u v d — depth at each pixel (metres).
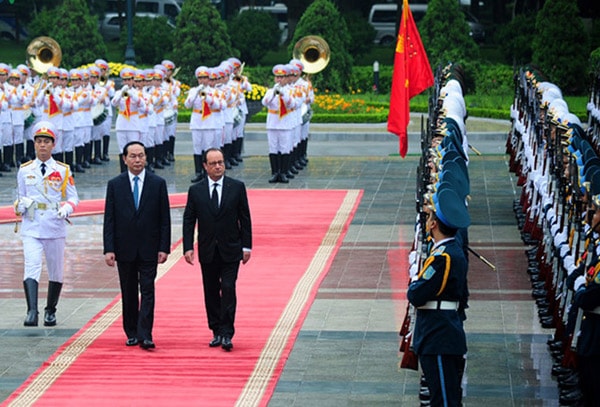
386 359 22.58
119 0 98.12
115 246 23.56
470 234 35.44
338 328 24.91
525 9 92.00
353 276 30.02
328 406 19.86
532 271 29.02
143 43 94.69
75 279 30.02
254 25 95.44
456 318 17.73
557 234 23.27
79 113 50.31
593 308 18.02
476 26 105.50
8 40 109.25
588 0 93.94
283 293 28.06
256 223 37.72
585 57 75.38
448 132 24.81
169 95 52.28
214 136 47.91
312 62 52.34
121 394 20.52
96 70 51.75
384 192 44.16
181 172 50.25
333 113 69.19
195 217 23.61
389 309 26.52
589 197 19.64
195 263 31.88
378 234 35.78
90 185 46.22
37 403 20.03
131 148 23.47
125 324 23.86
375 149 58.00
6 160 50.44
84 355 22.97
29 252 25.30
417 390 20.70
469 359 22.50
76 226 37.34
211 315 23.75
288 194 43.81
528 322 25.25
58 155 49.69
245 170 50.75
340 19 84.94
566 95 76.44
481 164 51.75
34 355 23.09
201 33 85.56
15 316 26.27
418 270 20.02
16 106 50.22
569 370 20.81
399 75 32.38
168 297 27.89
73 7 87.56
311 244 34.28
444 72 44.16
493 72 80.25
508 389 20.67
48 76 49.22
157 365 22.27
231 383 21.11
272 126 46.41
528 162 32.91
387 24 110.31
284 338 24.06
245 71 86.75
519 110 38.84
